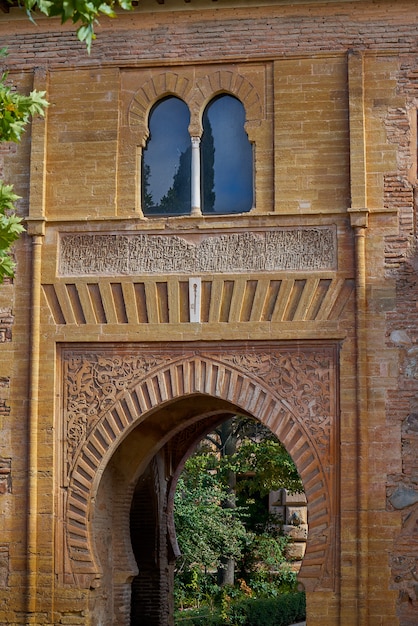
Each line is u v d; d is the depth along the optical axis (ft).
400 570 66.59
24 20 73.46
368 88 70.28
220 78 71.67
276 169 70.23
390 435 67.62
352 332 68.49
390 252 69.00
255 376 69.21
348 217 69.26
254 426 126.11
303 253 69.62
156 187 72.18
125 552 75.77
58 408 70.54
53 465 70.03
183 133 72.33
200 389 69.62
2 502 70.18
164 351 70.28
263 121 70.90
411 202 69.26
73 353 71.00
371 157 69.72
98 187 71.61
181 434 91.76
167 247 70.79
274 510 138.72
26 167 72.49
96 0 43.34
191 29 72.08
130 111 72.13
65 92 72.64
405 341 68.23
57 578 69.36
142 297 70.74
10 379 71.05
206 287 70.18
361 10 70.90
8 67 73.36
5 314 71.61
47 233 71.82
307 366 68.85
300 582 67.00
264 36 71.36
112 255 71.15
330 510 67.51
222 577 122.72
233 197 71.41
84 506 69.67
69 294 71.20
